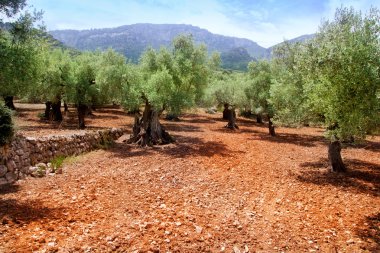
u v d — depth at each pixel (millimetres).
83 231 3848
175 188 6141
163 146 11297
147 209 4828
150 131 11750
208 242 3744
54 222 4070
